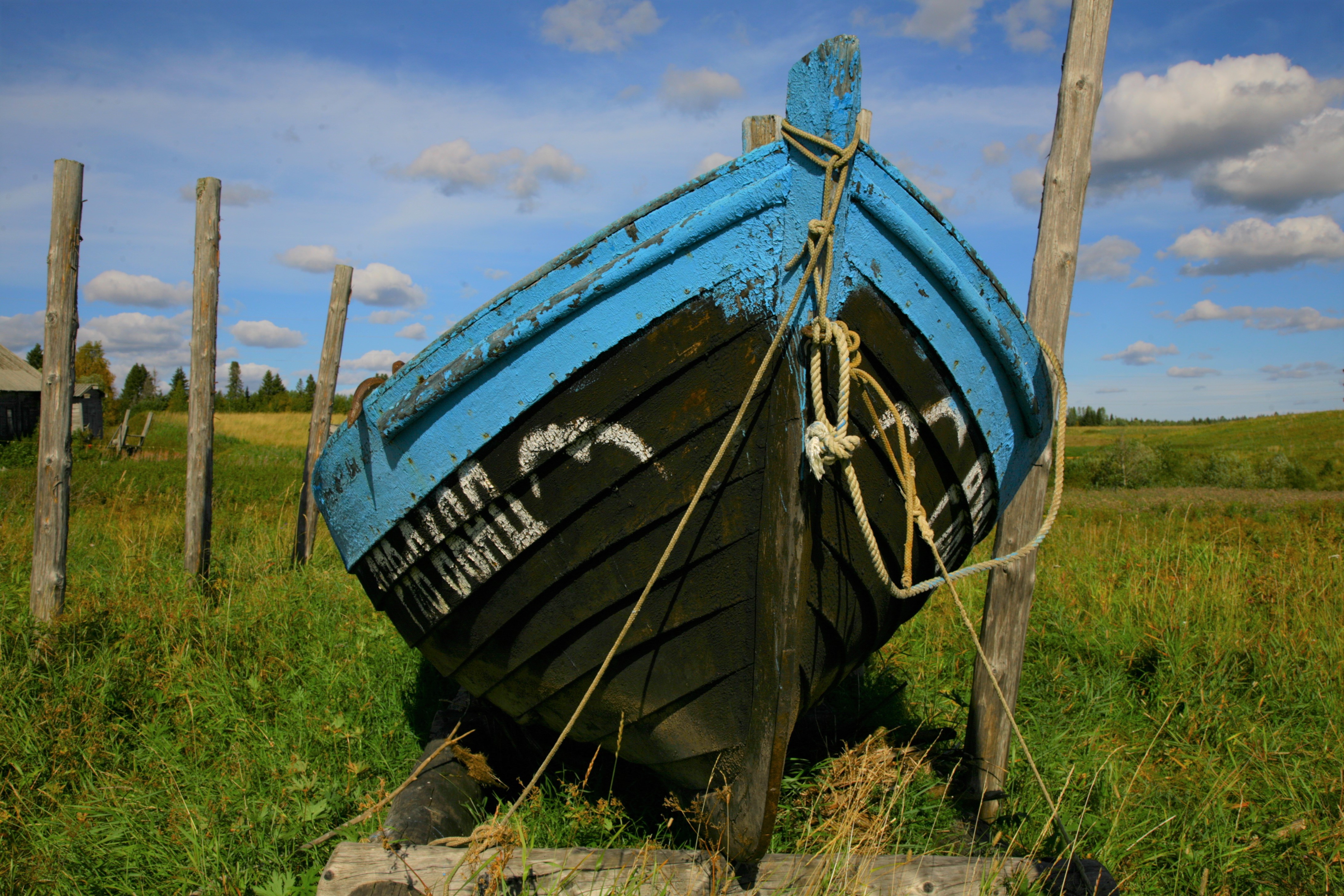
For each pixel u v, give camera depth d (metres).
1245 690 4.18
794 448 2.22
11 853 2.67
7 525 7.75
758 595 2.34
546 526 2.50
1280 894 2.68
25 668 3.74
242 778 3.03
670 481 2.38
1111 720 3.98
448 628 2.85
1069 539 8.66
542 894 2.26
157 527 7.39
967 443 2.71
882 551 2.65
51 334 4.54
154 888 2.57
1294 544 7.86
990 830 2.91
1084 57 3.00
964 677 4.55
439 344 2.43
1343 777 3.26
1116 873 2.74
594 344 2.30
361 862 2.32
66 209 4.58
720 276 2.22
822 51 2.09
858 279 2.28
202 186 5.77
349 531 2.90
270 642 4.47
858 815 2.63
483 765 3.04
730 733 2.51
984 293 2.51
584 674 2.66
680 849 2.75
